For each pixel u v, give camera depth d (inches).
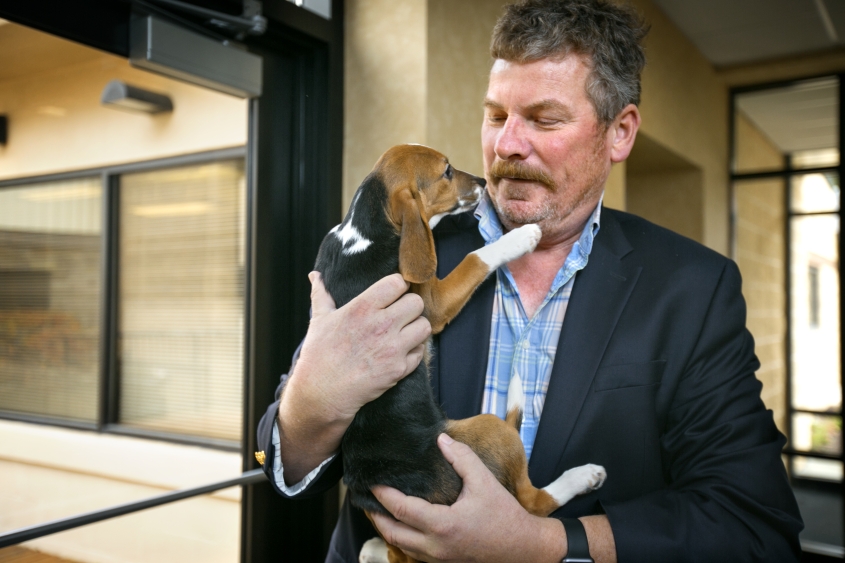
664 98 165.9
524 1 48.4
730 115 223.8
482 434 48.3
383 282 44.8
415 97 94.7
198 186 127.0
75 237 140.4
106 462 125.5
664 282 49.8
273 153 93.7
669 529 42.3
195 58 79.4
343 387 43.0
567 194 49.3
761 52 196.7
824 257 206.7
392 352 43.3
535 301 53.5
